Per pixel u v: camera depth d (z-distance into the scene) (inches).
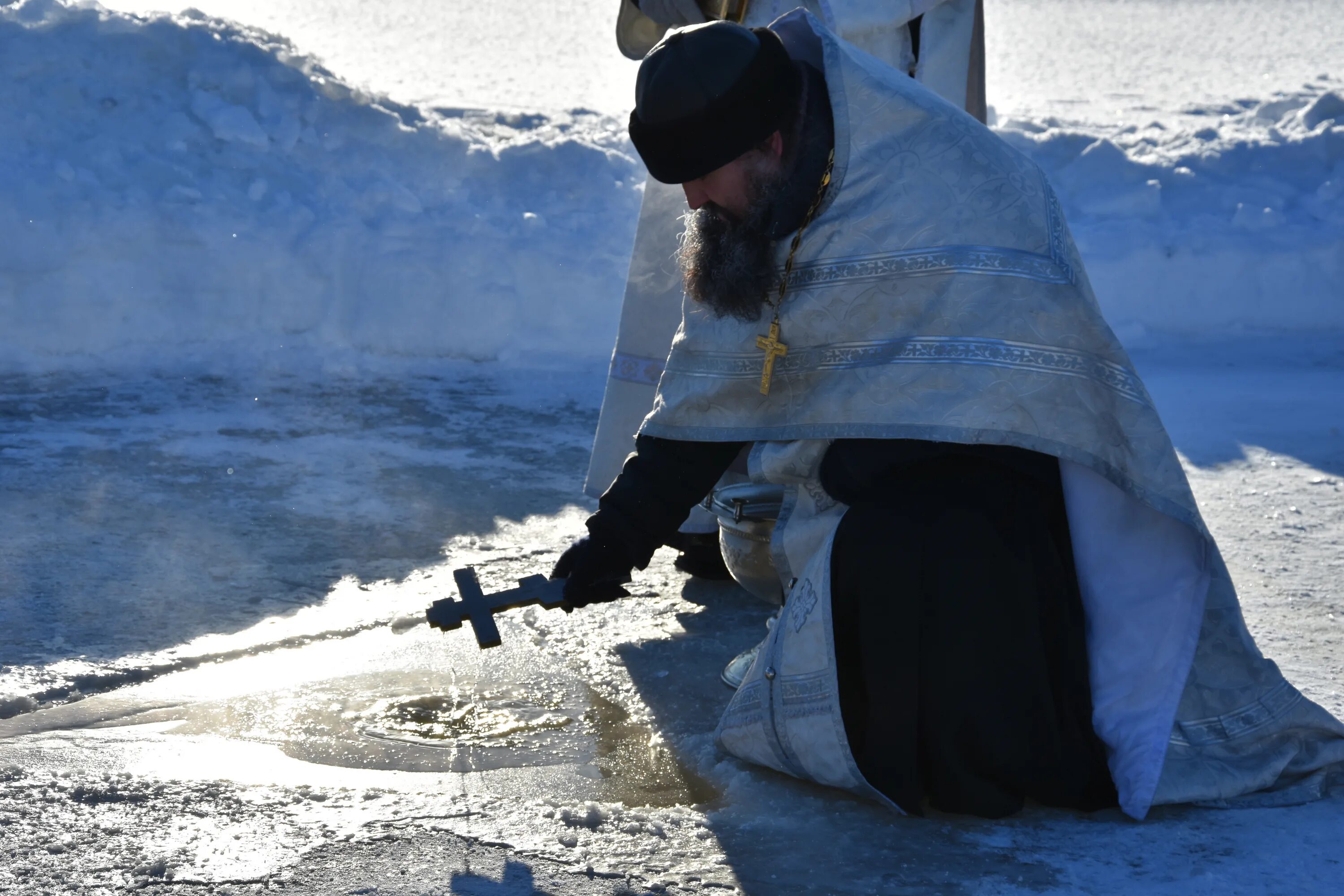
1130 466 129.3
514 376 338.6
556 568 141.9
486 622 132.2
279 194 353.7
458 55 1200.8
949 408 128.2
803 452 135.8
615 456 206.8
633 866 120.3
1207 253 404.8
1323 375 355.3
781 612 138.2
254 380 317.1
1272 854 122.3
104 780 135.6
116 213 325.1
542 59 1186.6
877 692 127.5
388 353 342.3
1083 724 132.0
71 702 156.4
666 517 142.5
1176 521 133.1
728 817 130.1
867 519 129.0
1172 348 389.1
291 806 131.1
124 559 201.6
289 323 338.0
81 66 357.1
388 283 343.9
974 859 122.0
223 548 208.8
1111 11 1839.3
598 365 352.5
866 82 132.8
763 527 166.4
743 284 131.6
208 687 161.9
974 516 126.6
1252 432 297.4
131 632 175.8
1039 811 132.5
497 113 615.2
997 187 131.4
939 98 136.9
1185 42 1405.0
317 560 206.2
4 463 245.1
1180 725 135.0
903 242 130.6
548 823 128.5
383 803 132.3
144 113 355.9
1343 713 152.2
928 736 127.6
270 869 118.5
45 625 176.2
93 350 319.9
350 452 266.8
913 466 131.3
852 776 128.6
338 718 154.3
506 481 252.8
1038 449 127.6
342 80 396.5
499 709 158.2
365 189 367.6
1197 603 132.5
